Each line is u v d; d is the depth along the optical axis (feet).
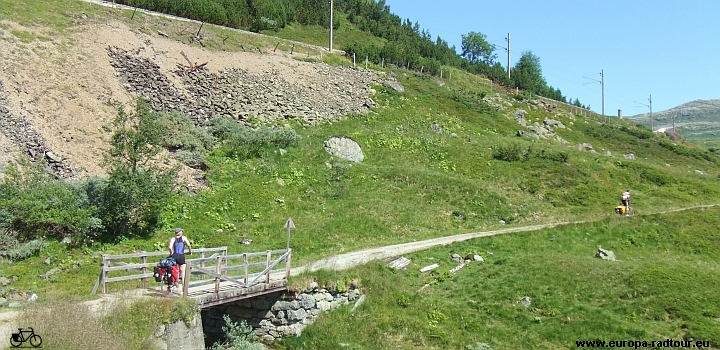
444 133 164.96
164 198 92.43
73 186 91.25
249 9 250.37
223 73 157.79
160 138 100.12
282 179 117.60
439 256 92.68
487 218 115.85
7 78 111.34
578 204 128.57
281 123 145.59
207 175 112.78
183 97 139.33
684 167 197.67
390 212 110.73
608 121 255.50
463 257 92.73
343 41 278.46
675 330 71.20
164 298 57.11
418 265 89.15
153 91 135.95
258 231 97.35
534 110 225.97
